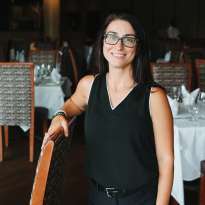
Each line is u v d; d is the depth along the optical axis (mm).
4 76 4156
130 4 15625
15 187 3750
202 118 3137
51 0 14188
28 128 4324
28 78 4156
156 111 1535
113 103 1571
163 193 1530
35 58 6262
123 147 1546
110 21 1578
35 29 14031
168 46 9086
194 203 3311
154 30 14828
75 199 3504
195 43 11195
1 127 4477
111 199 1591
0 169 4180
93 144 1597
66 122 1551
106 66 1673
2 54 7422
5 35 12461
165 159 1537
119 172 1563
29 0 14234
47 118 4617
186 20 13438
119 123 1542
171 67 4445
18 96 4207
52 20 14266
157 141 1551
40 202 1363
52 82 4848
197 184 2895
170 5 14109
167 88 4445
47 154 1362
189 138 2857
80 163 4375
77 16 15883
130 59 1563
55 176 1479
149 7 15008
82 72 8102
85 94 1697
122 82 1582
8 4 13969
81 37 15289
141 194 1575
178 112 3246
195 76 4883
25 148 4844
